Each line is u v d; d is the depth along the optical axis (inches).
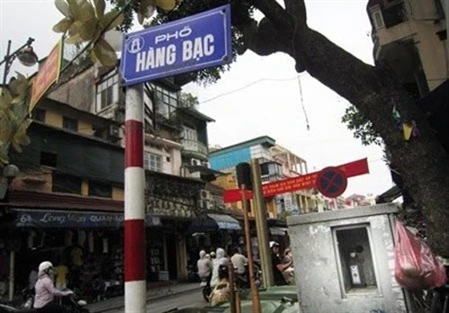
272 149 1651.1
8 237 449.1
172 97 905.5
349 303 104.1
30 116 117.2
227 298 284.2
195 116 962.7
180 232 770.2
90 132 660.1
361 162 278.1
